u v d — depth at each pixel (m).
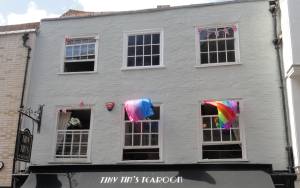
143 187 9.62
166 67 11.41
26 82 11.92
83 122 11.54
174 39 11.66
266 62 10.98
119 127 11.17
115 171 10.41
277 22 11.15
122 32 12.06
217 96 10.92
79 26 12.37
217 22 11.57
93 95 11.59
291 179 9.74
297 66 9.77
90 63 12.05
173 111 11.02
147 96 11.28
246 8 11.52
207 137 10.74
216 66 11.16
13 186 10.82
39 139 11.43
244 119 10.61
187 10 11.85
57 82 11.89
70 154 11.27
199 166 10.12
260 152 10.30
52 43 12.34
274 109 10.57
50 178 10.34
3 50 12.34
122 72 11.62
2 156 11.30
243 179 9.54
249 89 10.83
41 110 11.62
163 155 10.70
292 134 9.93
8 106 11.76
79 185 9.98
